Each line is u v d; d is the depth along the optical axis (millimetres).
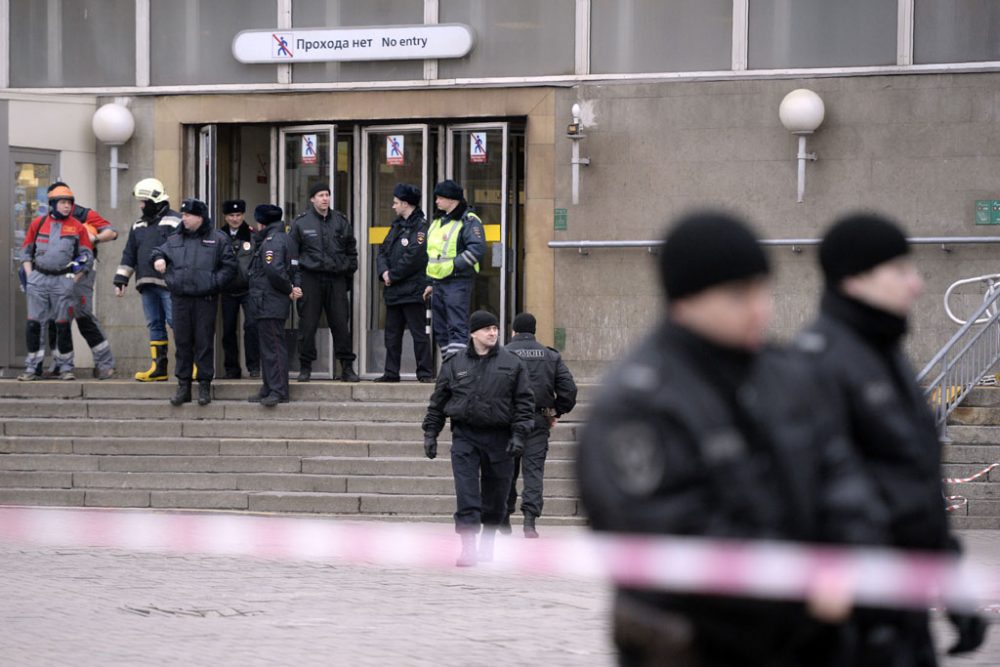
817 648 8984
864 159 47562
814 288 47906
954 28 47094
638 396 8250
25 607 24578
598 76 49312
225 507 40688
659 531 8078
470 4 50344
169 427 43594
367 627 22922
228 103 52000
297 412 43781
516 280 51188
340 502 39844
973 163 46875
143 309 48094
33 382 46125
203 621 23391
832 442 9164
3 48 53500
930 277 47156
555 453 41812
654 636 8125
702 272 8477
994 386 40000
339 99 51094
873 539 9109
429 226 47406
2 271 50562
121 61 52812
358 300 51719
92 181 52625
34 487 42375
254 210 48125
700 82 48625
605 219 49281
